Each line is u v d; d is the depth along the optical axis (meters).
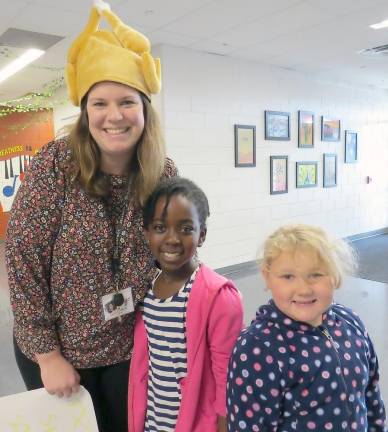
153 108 1.08
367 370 0.96
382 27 3.63
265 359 0.88
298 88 5.34
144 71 1.01
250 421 0.89
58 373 1.01
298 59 4.70
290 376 0.87
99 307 1.05
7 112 6.28
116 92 0.97
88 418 1.06
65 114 6.02
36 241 0.98
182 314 1.03
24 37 3.64
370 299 3.49
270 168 5.07
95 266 1.04
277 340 0.90
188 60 4.14
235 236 4.80
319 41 4.02
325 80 5.71
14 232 0.97
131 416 1.14
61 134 1.09
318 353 0.88
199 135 4.32
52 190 0.98
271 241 0.96
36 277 1.00
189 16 3.27
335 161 6.03
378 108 6.78
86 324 1.05
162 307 1.06
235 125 4.62
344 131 6.15
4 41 3.73
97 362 1.10
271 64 4.91
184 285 1.05
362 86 6.39
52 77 5.13
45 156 1.01
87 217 1.01
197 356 1.02
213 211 4.55
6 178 6.96
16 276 0.98
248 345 0.90
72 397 1.05
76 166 1.00
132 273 1.08
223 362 1.02
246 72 4.69
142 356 1.12
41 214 0.98
